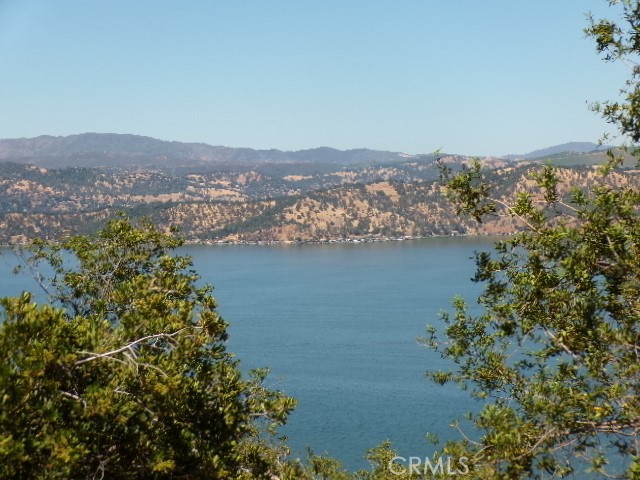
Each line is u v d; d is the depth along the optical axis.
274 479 16.52
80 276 20.22
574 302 10.09
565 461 9.28
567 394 9.43
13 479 8.28
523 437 9.27
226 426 12.20
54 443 8.58
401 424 65.06
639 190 10.04
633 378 9.38
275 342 107.19
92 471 9.59
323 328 118.69
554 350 10.50
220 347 12.74
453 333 12.44
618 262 9.60
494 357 11.65
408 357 94.56
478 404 70.50
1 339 9.02
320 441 61.03
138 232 21.14
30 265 20.09
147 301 12.22
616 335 9.61
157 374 10.35
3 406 8.37
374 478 20.45
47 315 9.58
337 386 80.25
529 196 10.59
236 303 153.38
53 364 9.05
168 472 10.45
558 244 10.30
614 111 10.73
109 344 10.33
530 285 10.66
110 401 9.21
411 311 132.62
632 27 10.59
